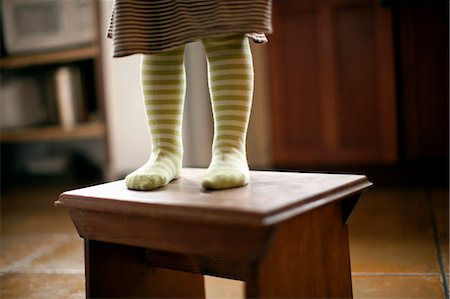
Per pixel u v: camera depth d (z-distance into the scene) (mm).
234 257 779
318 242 886
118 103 2566
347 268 977
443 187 2322
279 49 2609
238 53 945
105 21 2445
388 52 2461
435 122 2438
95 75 2768
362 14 2484
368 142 2533
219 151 954
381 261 1368
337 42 2531
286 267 808
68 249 1609
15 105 2691
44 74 2689
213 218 760
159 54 994
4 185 2930
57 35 2609
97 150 2947
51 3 2598
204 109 2625
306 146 2631
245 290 769
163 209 815
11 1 2645
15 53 2670
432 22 2400
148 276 1046
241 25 853
